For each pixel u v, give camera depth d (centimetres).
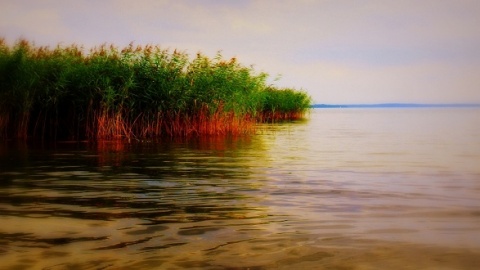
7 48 1395
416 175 718
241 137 1515
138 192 577
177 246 357
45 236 383
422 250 346
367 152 1067
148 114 1490
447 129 2077
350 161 897
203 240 372
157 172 748
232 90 1605
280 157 964
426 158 945
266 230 402
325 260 325
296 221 433
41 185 624
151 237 381
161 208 488
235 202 518
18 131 1396
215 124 1609
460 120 3275
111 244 362
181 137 1491
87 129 1391
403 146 1224
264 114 2825
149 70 1499
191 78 1548
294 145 1245
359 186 620
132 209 482
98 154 1003
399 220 436
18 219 438
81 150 1080
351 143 1318
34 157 944
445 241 368
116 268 309
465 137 1556
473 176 704
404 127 2275
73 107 1423
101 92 1386
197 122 1578
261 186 620
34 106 1423
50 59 1448
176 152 1052
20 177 692
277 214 461
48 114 1426
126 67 1472
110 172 746
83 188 604
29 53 1423
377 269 308
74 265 315
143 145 1215
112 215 456
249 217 449
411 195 556
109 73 1447
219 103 1605
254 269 308
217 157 958
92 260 325
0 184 632
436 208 485
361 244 362
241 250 347
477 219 438
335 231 399
